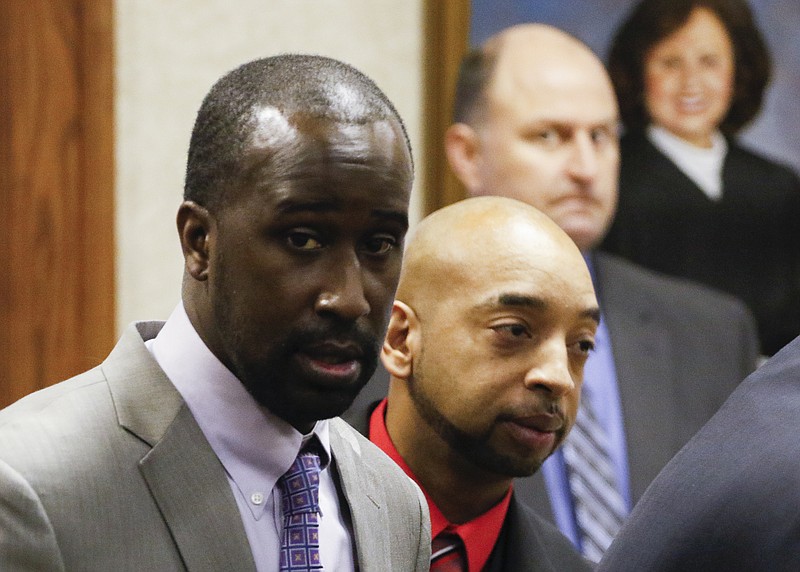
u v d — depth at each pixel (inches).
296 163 148.4
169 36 390.0
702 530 170.7
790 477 166.7
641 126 424.2
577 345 214.2
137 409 158.7
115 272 380.5
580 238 411.8
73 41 374.6
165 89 389.4
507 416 208.5
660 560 173.9
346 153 149.3
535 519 234.5
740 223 430.0
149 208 387.9
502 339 207.5
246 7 399.5
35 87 371.9
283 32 404.2
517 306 206.8
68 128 374.3
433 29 414.0
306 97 152.1
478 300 208.4
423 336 213.2
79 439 152.9
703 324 415.2
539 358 208.4
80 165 375.9
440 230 217.6
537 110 410.0
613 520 368.2
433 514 217.3
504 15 416.8
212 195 154.9
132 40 385.7
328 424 181.0
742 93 435.5
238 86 157.6
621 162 420.8
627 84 422.9
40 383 372.8
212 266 154.9
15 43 370.3
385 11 414.3
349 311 149.4
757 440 173.8
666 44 426.3
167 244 389.7
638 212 420.2
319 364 151.3
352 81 156.5
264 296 150.3
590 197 413.1
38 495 145.5
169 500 154.5
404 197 153.6
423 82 416.8
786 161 436.5
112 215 378.3
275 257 149.8
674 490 177.6
